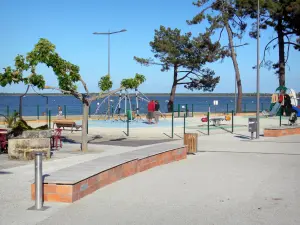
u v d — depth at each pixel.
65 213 7.82
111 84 17.09
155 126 32.19
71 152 16.64
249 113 50.72
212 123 35.12
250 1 45.66
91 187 9.48
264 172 12.64
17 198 8.98
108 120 39.41
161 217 7.65
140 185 10.47
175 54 52.50
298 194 9.60
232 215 7.81
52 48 14.91
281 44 49.31
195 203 8.72
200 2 48.59
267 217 7.68
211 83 54.34
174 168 13.30
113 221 7.37
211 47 50.12
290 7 44.81
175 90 55.66
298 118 43.25
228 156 16.31
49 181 8.59
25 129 14.62
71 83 15.66
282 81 49.53
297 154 16.94
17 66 14.59
